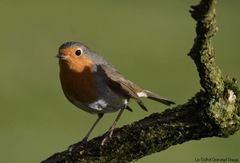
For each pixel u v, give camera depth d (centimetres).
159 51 1973
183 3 2419
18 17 2252
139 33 2123
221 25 2150
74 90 834
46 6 2383
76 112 1569
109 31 2144
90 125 1479
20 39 2059
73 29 2152
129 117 1490
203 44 604
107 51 1972
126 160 712
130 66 1856
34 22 2208
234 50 1958
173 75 1781
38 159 1363
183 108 673
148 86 1711
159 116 688
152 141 688
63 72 836
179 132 674
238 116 653
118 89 842
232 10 2269
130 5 2402
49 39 2058
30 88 1717
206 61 624
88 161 723
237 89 651
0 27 2162
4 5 2400
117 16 2280
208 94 649
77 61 824
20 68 1842
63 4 2422
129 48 2008
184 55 1933
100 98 838
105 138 711
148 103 1560
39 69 1842
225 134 662
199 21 574
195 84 1714
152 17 2267
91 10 2341
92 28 2180
